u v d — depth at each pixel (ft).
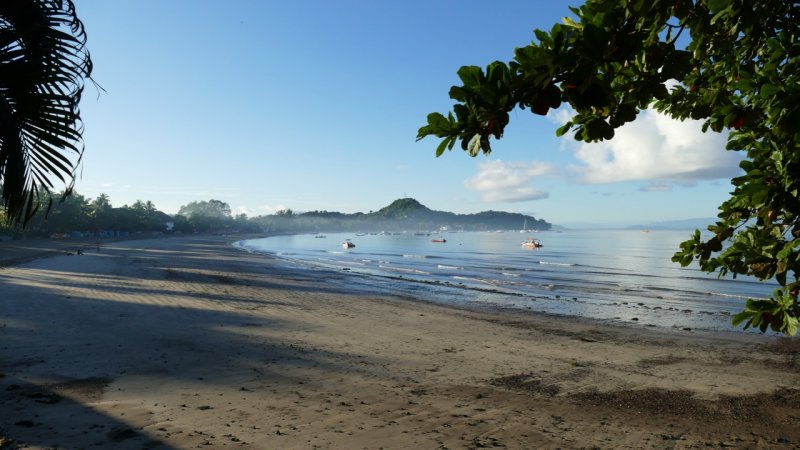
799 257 9.51
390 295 90.89
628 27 6.36
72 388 28.25
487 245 432.66
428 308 73.56
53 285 81.00
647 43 7.20
